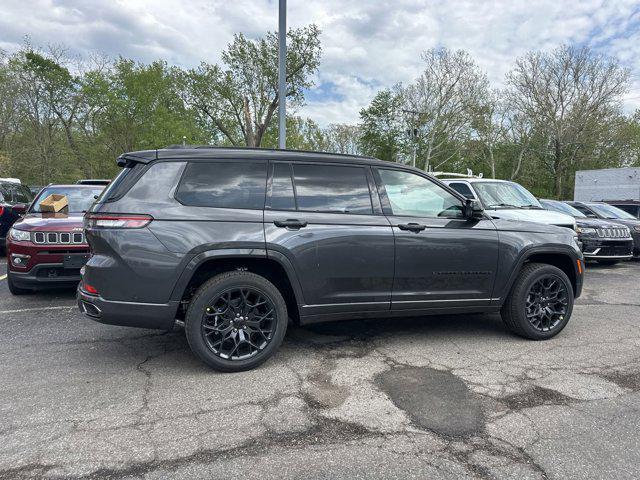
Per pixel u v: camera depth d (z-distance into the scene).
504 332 4.69
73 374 3.48
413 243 3.92
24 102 34.25
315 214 3.70
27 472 2.23
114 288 3.26
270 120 31.05
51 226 5.41
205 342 3.41
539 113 39.34
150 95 34.84
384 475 2.24
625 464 2.36
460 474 2.26
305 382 3.36
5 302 5.80
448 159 46.34
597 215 11.42
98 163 37.53
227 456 2.39
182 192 3.42
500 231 4.27
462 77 43.62
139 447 2.47
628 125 38.06
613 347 4.24
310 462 2.35
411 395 3.15
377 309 3.91
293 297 3.76
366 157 4.09
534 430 2.69
